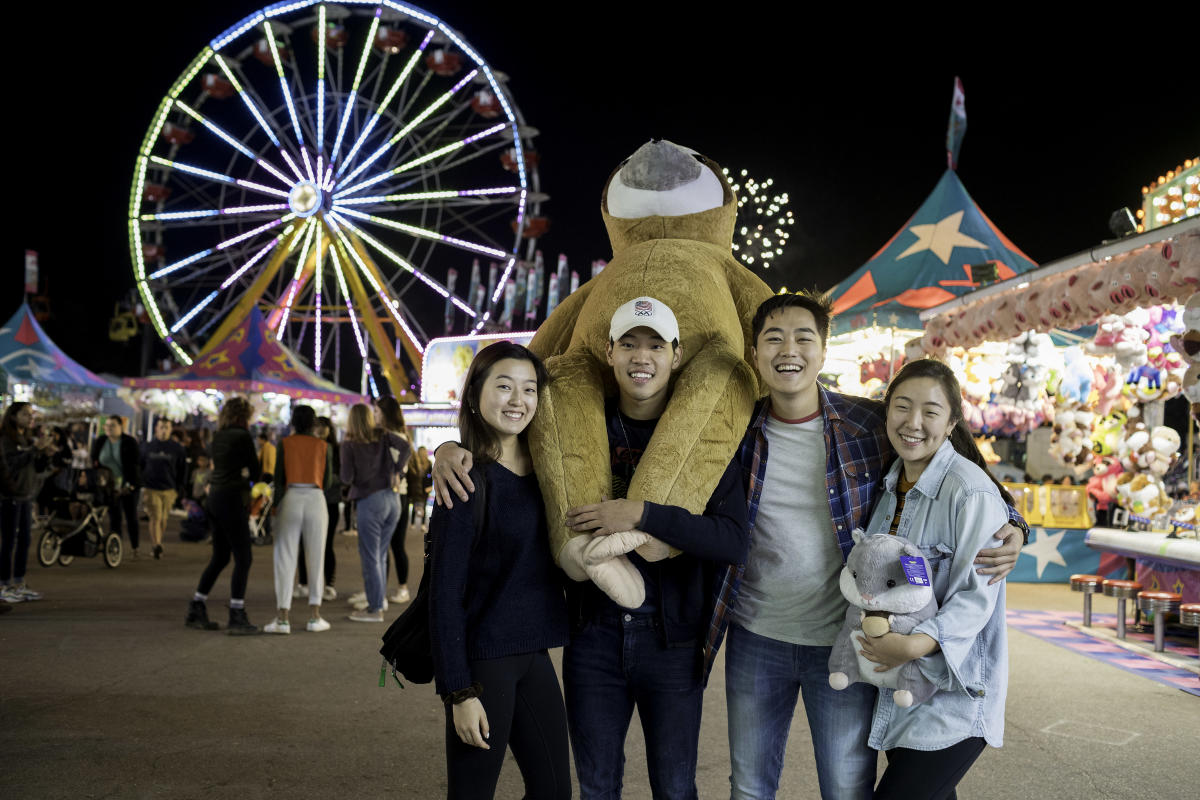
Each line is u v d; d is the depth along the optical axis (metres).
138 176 22.52
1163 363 7.13
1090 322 6.88
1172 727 4.86
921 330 10.42
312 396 17.61
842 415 2.74
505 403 2.54
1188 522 7.24
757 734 2.72
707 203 3.43
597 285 3.24
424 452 11.62
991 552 2.38
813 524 2.69
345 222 23.27
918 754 2.37
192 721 4.55
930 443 2.53
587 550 2.45
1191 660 6.47
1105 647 6.98
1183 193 8.31
